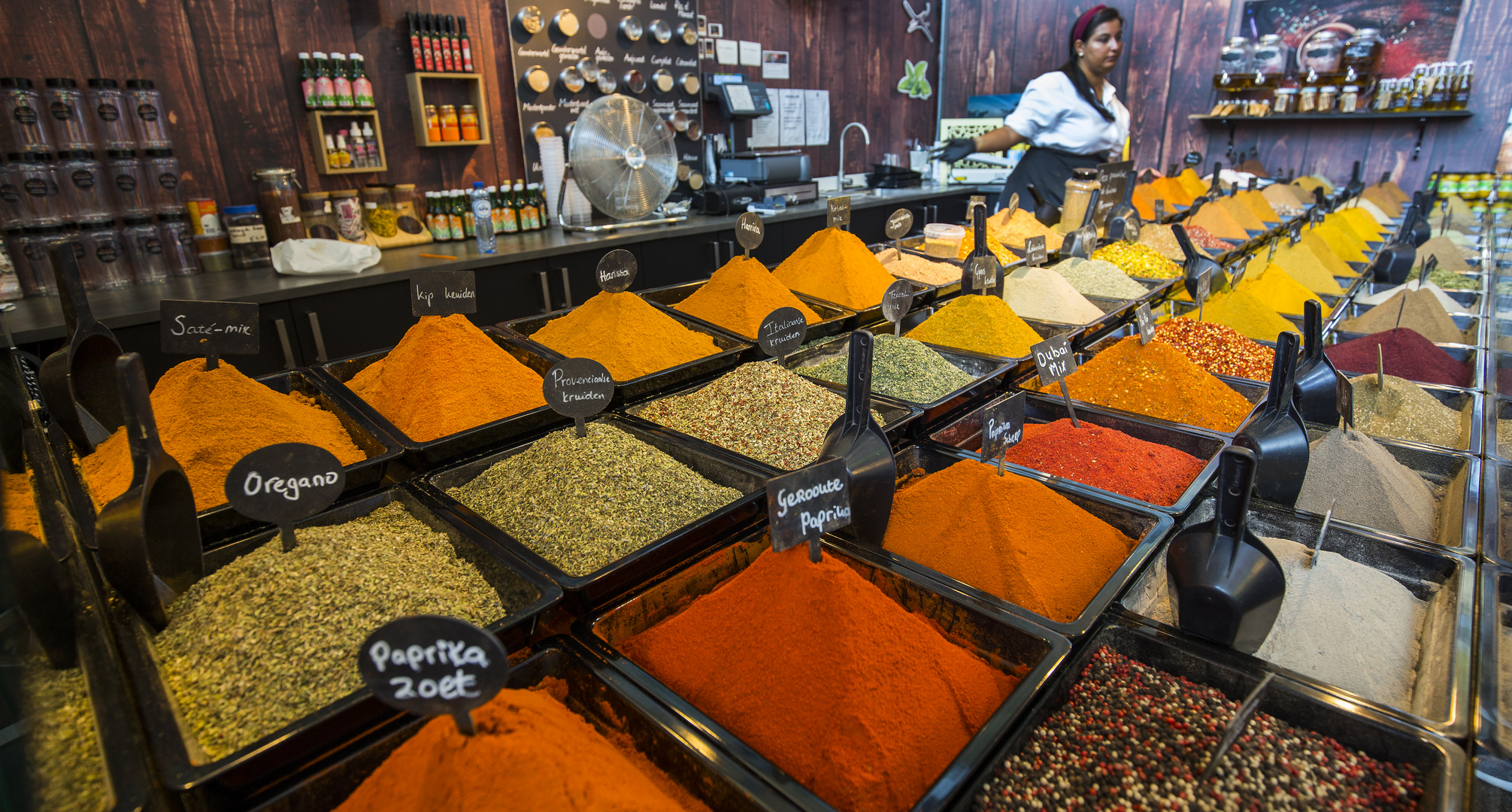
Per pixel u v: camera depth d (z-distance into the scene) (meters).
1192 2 5.68
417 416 1.45
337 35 3.30
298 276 2.83
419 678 0.69
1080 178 3.61
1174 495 1.39
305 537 1.05
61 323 2.16
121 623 0.92
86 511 1.10
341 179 3.43
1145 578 1.12
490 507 1.27
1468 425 1.64
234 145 3.10
